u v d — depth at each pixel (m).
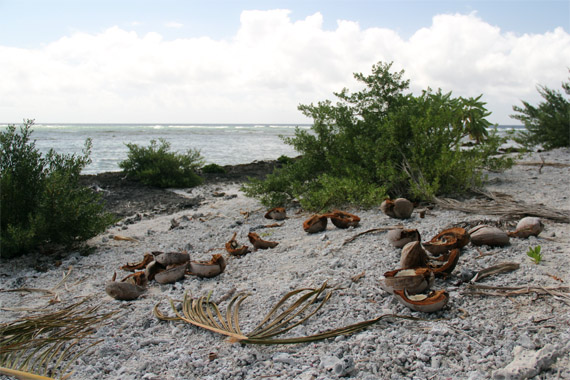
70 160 6.80
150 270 4.55
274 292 3.88
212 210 8.43
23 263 5.64
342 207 7.18
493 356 2.65
